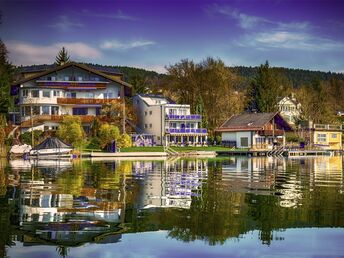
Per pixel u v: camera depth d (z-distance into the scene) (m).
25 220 12.81
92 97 83.88
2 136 65.38
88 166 41.03
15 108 94.44
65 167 39.22
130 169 36.81
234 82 108.88
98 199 17.27
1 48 88.62
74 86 81.56
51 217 13.28
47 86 79.56
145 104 93.88
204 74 106.31
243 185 23.39
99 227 11.96
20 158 59.69
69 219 12.99
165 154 68.75
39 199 17.14
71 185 22.80
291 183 24.56
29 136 71.25
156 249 9.95
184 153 71.31
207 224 12.50
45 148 60.28
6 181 24.88
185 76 108.00
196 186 22.75
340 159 63.00
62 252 9.64
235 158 64.12
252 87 113.62
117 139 71.19
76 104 80.56
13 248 9.90
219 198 17.81
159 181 25.53
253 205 15.89
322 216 13.77
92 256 9.38
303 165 44.81
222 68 105.81
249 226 12.29
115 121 78.44
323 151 85.00
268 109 109.31
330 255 9.64
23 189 20.77
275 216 13.74
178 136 90.81
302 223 12.74
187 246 10.22
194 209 14.91
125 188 21.52
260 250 9.96
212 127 102.31
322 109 117.38
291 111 122.06
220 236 11.15
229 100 104.50
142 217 13.39
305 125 97.19
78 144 67.88
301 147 83.81
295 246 10.28
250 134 85.00
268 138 87.56
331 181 25.88
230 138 88.56
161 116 89.81
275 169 37.59
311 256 9.58
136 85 125.56
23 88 78.94
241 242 10.62
